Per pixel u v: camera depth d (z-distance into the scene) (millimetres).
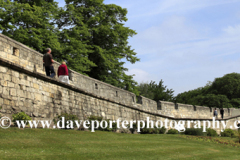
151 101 28281
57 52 27328
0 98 11500
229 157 13273
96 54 34562
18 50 13719
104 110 19906
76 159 8305
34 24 25703
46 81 14500
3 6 23984
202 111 37906
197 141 18875
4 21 24297
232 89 66438
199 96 68250
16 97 12359
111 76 35375
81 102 17453
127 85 36188
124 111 22547
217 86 69000
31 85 13375
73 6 32312
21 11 24484
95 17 33938
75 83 18516
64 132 13086
